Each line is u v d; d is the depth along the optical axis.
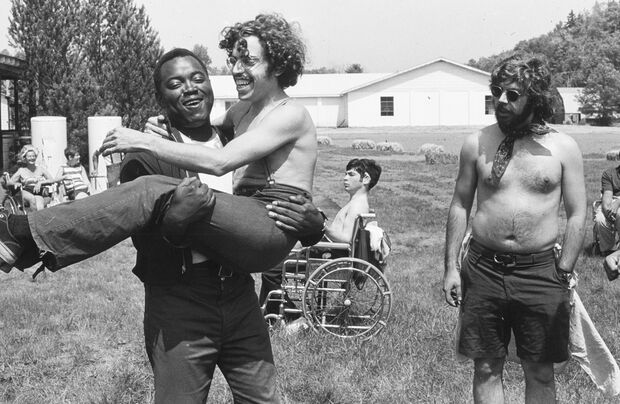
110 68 24.48
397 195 19.23
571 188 3.94
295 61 3.27
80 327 6.91
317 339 6.29
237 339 3.32
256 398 3.37
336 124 61.59
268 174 3.25
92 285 8.78
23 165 13.39
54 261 2.82
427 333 6.45
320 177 24.41
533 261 3.93
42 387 5.33
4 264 2.83
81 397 5.12
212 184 3.35
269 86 3.29
